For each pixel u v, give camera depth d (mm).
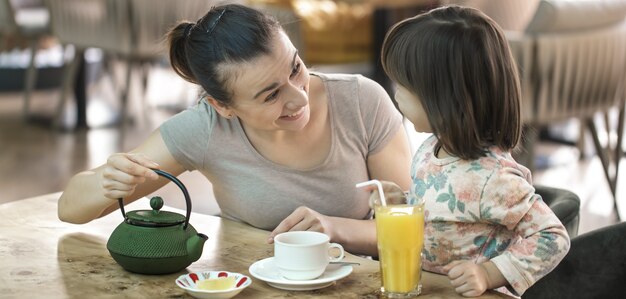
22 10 5977
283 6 5141
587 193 4215
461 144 1493
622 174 4543
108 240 1599
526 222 1483
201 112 1851
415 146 4980
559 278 1691
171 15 5117
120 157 1601
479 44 1474
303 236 1533
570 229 1799
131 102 6465
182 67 1761
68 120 5906
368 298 1434
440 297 1435
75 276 1545
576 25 3717
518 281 1440
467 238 1568
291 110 1637
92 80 7230
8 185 4281
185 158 1864
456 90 1470
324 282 1460
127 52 5102
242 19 1604
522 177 1528
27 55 7406
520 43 3631
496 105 1494
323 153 1878
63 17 5242
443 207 1553
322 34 5180
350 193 1922
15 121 5891
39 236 1788
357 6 4840
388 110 1962
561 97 3736
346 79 1929
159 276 1548
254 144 1851
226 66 1591
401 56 1520
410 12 4957
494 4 4672
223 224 1892
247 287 1483
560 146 5098
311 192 1887
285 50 1599
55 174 4508
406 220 1402
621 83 3969
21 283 1508
